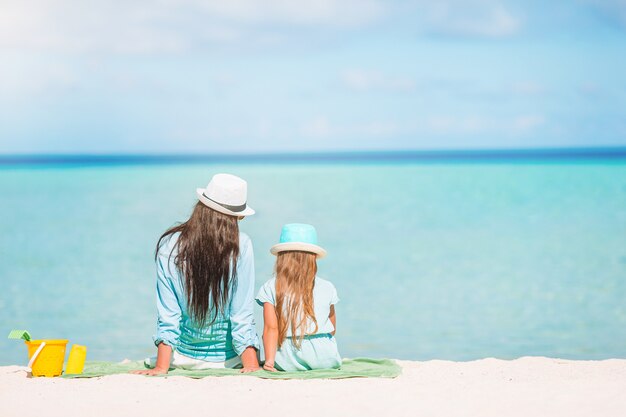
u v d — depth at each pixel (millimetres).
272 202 36156
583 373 5641
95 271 16844
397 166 94938
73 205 35062
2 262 18281
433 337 10891
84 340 10469
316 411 4477
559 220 27078
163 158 194125
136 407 4547
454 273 16688
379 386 5023
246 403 4609
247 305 5602
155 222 27406
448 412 4457
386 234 24031
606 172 62594
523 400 4684
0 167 105750
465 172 69312
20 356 9453
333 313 5914
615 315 12258
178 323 5598
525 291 14453
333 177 63344
